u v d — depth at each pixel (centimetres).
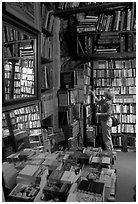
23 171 147
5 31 151
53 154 192
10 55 159
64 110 313
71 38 368
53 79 310
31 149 200
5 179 138
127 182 300
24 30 183
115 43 357
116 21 345
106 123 438
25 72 188
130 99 495
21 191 133
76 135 342
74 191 134
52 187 139
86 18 357
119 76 496
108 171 173
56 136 280
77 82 343
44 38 266
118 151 476
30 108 214
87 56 361
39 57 218
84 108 425
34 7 215
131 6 337
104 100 452
